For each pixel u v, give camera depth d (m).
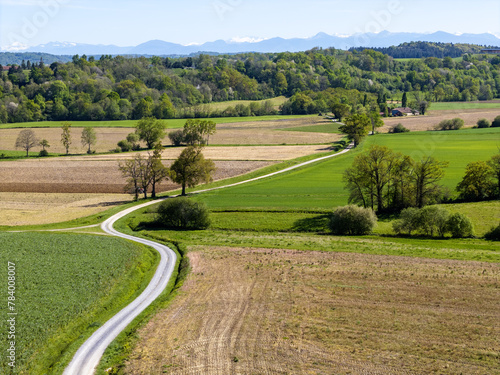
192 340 34.66
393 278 45.78
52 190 104.75
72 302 40.84
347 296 41.72
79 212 86.38
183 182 94.56
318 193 89.31
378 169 78.31
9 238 59.06
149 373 30.56
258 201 85.19
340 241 61.62
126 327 37.88
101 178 114.88
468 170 79.81
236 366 30.84
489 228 64.56
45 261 50.66
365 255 54.00
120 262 52.41
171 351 33.22
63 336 35.97
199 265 52.59
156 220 77.19
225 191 94.94
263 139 172.12
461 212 71.94
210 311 39.62
